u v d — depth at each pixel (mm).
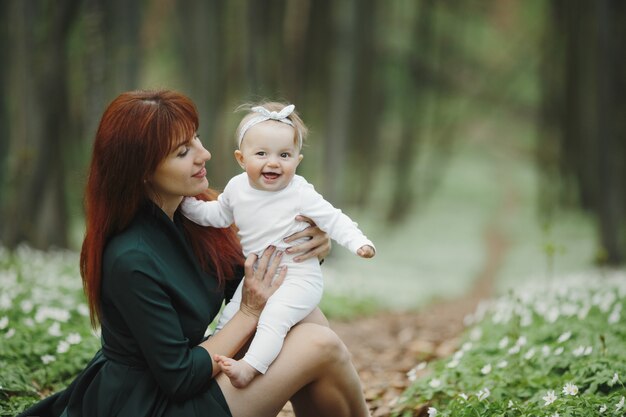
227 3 18234
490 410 3635
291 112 3258
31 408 3219
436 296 14297
